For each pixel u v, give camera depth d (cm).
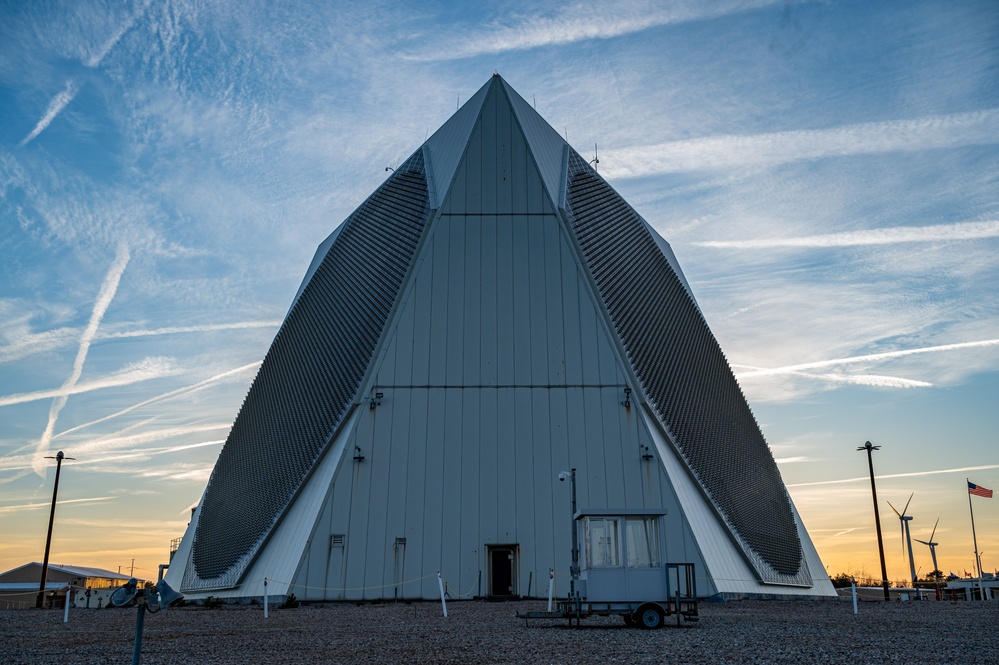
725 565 3481
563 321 3794
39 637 1858
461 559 3384
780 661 1295
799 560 4434
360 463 3525
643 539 2031
